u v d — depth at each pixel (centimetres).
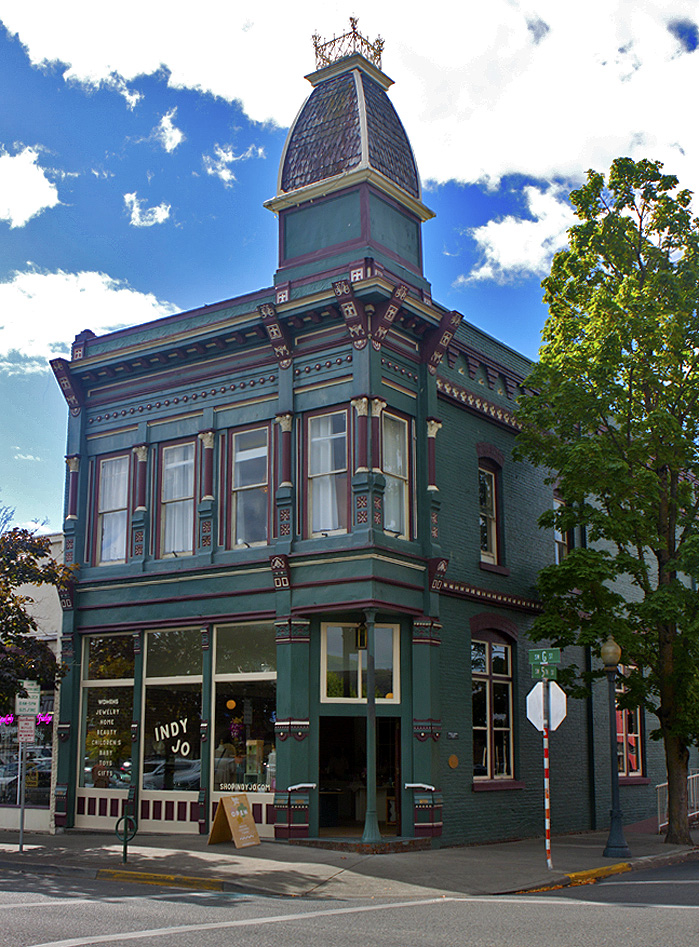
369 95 2148
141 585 2161
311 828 1811
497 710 2200
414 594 1912
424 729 1875
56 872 1609
